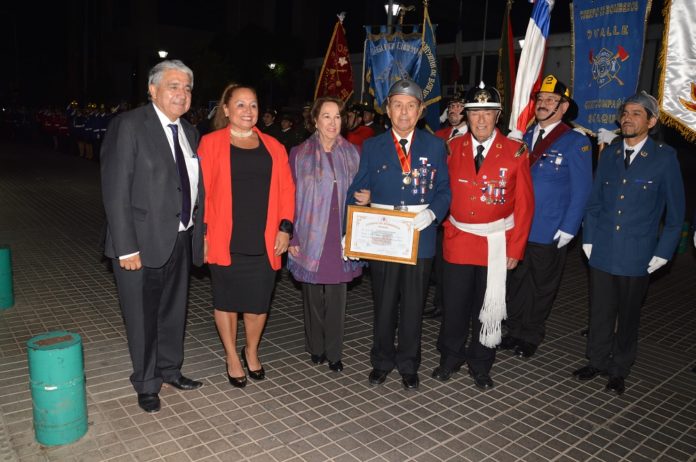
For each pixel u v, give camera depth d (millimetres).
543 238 4547
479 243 3912
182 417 3613
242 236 3762
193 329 5098
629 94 4738
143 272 3486
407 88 3740
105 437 3361
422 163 3855
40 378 3166
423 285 3988
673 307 6305
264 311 3959
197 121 15461
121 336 4824
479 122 3775
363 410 3791
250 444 3350
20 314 5273
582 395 4121
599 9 4914
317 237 4051
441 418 3730
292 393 3986
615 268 4055
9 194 12047
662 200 4027
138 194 3377
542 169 4527
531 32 4582
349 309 5824
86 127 19469
